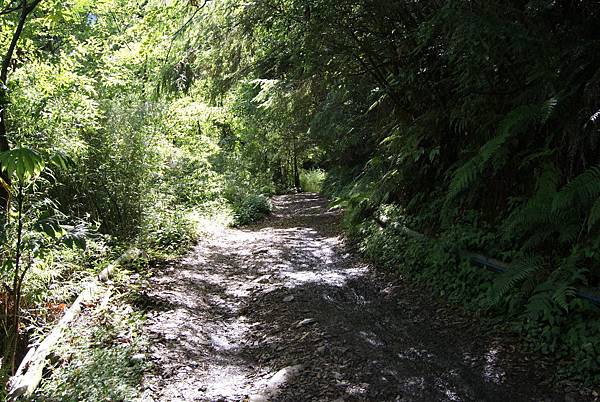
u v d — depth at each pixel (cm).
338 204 926
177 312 502
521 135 494
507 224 477
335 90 823
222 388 356
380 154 878
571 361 354
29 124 510
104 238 652
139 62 897
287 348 426
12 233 357
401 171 700
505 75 508
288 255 831
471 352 400
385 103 760
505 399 331
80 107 610
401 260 632
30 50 580
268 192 2155
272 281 652
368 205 824
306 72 745
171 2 736
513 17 448
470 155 566
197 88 967
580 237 408
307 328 469
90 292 474
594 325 362
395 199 790
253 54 771
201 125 1305
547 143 448
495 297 421
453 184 493
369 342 431
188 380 364
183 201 1192
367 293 584
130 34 891
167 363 385
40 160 307
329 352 408
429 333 449
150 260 694
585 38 437
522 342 396
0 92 445
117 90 816
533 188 486
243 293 610
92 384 319
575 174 436
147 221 767
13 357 347
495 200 541
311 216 1442
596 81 388
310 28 635
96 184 679
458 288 507
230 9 695
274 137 1789
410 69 607
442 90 614
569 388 331
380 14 601
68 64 646
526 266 426
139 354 384
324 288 605
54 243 386
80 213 658
